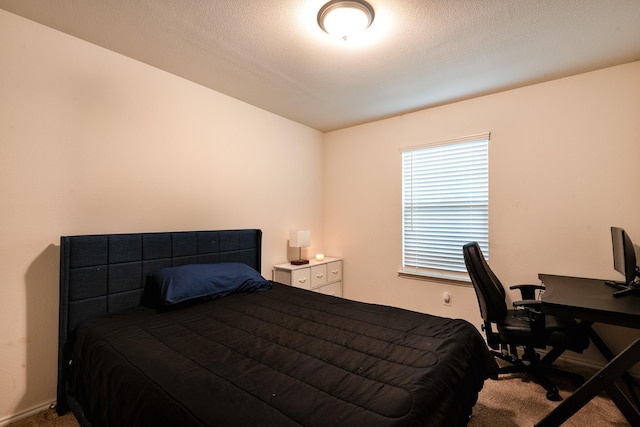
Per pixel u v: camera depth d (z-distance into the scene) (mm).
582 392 1559
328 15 1647
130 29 1862
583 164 2400
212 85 2664
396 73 2406
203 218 2691
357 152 3770
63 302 1795
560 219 2494
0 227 1698
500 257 2756
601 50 2064
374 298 3607
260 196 3221
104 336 1574
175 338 1536
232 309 2014
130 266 2123
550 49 2053
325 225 4066
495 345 2205
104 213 2086
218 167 2809
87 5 1641
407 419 932
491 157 2801
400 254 3414
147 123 2309
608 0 1572
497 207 2771
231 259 2836
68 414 1785
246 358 1325
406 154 3393
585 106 2391
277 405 980
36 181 1811
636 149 2215
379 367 1239
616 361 1514
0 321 1697
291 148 3598
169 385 1098
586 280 2285
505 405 1891
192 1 1599
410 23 1766
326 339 1530
